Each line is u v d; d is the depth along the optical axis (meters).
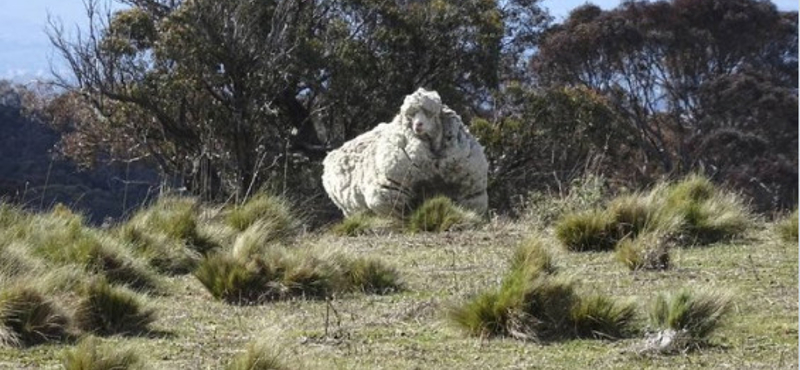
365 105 33.78
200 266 9.51
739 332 7.51
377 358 7.05
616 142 33.72
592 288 8.58
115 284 9.08
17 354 7.16
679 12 39.91
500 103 33.56
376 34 33.81
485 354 7.13
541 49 39.81
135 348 6.84
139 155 33.28
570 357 7.04
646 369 6.75
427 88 34.59
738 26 39.84
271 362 6.51
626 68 39.59
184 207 12.02
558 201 12.90
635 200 11.12
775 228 11.57
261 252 9.46
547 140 32.16
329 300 8.65
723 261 9.92
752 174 34.47
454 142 13.46
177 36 31.66
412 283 9.38
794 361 6.80
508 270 9.27
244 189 25.55
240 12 32.34
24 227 10.62
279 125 33.69
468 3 34.62
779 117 37.88
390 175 13.46
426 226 12.48
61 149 33.78
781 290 8.72
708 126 38.31
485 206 13.95
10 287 7.68
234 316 8.39
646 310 7.92
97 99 32.19
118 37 32.00
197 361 6.99
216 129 31.22
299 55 32.56
